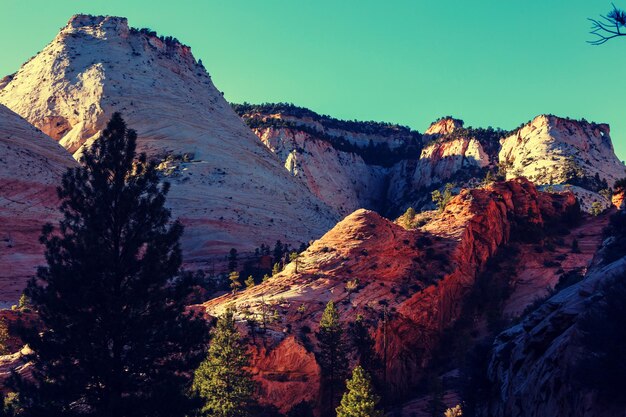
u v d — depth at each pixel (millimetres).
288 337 74562
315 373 71312
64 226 34188
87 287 32406
